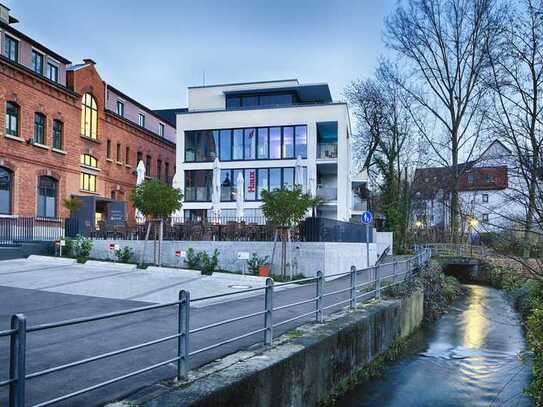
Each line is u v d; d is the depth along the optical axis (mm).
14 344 3533
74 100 28266
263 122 31531
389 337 12125
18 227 23203
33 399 4965
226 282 15898
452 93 33438
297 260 18094
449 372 10664
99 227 22578
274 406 6352
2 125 22844
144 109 37906
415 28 36031
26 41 24625
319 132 33469
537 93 6020
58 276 15719
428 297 18281
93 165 30672
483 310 19141
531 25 6176
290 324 9438
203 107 35562
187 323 5465
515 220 6164
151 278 16062
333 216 30844
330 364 8391
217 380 5473
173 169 42625
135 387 5363
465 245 24359
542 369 7320
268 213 17531
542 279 6410
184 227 20172
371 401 8664
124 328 8711
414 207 44625
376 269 13367
